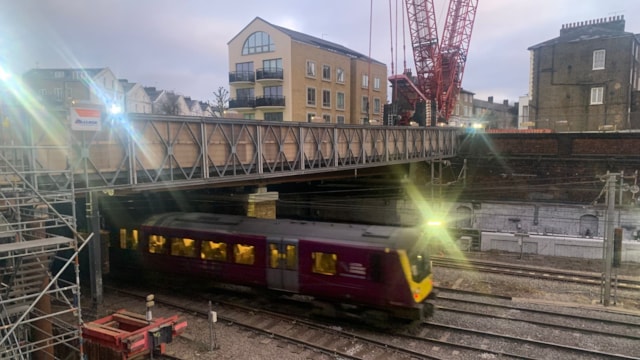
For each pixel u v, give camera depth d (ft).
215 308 51.06
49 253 35.99
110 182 42.91
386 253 42.98
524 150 112.37
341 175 88.94
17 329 35.73
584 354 40.34
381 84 194.70
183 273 55.42
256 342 42.09
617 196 99.76
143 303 52.49
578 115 144.77
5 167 33.96
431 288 46.60
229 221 54.24
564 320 48.70
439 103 143.02
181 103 244.22
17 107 36.17
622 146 100.58
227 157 54.60
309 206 123.75
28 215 35.37
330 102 163.02
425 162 116.57
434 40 139.03
